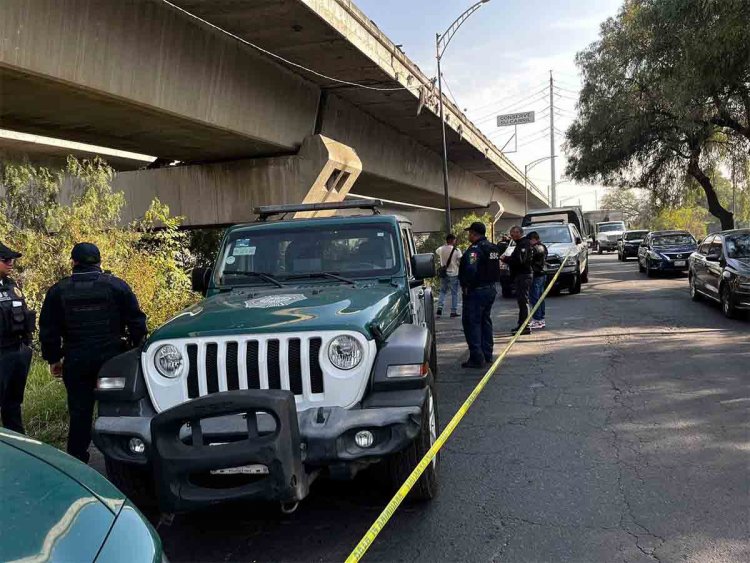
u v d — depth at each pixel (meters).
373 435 3.72
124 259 9.95
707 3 14.87
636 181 29.91
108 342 4.90
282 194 17.69
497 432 5.92
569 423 6.09
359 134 21.66
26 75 9.96
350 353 3.87
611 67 26.11
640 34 23.11
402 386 3.90
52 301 4.89
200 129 14.30
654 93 24.52
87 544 1.97
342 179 19.31
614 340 10.46
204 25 12.95
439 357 9.76
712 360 8.62
